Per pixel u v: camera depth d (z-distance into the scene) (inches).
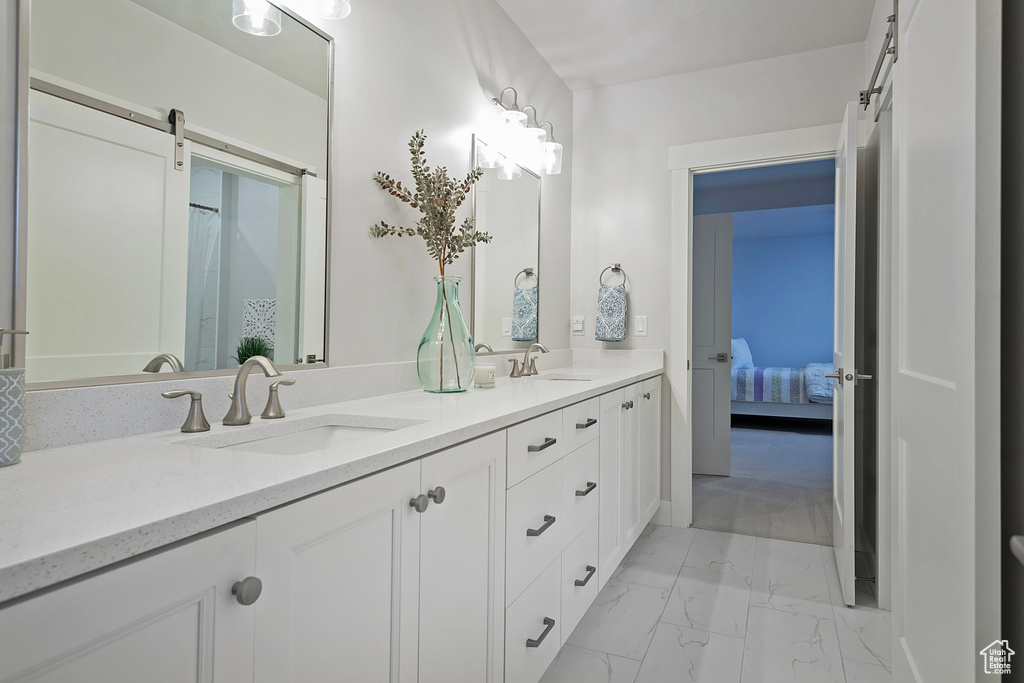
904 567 53.4
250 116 52.9
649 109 127.4
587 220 132.2
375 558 37.6
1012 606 34.9
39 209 37.3
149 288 44.2
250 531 28.5
